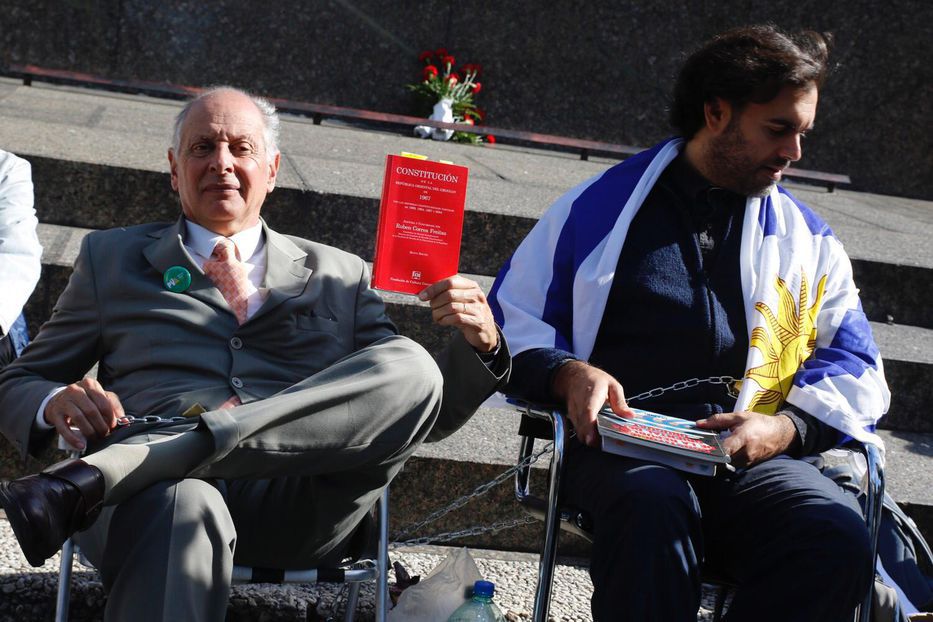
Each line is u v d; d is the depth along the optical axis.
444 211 2.36
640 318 2.67
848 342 2.72
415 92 8.73
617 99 9.12
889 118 9.17
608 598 2.25
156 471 2.07
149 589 1.99
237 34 8.65
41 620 2.71
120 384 2.56
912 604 2.59
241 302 2.62
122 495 2.04
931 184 9.16
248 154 2.66
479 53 8.93
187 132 2.64
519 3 8.92
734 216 2.74
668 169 2.79
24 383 2.45
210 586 2.04
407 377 2.29
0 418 2.41
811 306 2.75
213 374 2.54
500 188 5.23
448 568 2.72
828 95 9.12
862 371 2.64
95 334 2.58
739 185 2.69
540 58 9.01
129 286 2.58
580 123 9.12
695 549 2.31
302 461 2.21
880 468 2.48
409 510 3.29
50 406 2.32
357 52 8.80
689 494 2.34
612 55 9.05
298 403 2.17
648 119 9.16
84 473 1.98
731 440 2.43
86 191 4.29
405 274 2.37
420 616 2.61
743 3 9.09
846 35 9.08
